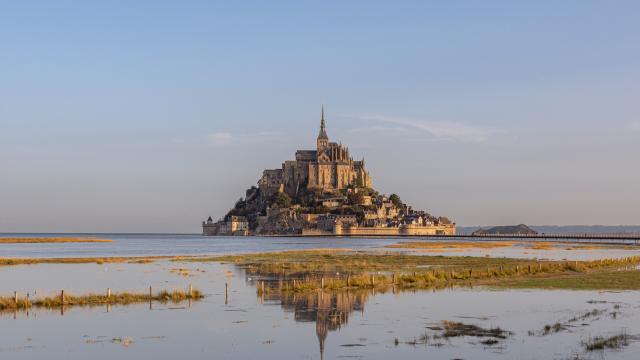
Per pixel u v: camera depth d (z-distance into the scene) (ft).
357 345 166.20
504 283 300.81
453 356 152.15
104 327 193.06
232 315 212.84
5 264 463.83
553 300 239.50
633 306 222.48
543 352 153.58
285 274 372.17
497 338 170.60
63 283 325.01
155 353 160.76
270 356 156.66
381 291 272.72
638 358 146.10
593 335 171.83
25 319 206.18
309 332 183.32
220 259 532.32
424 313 213.05
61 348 166.30
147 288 297.94
